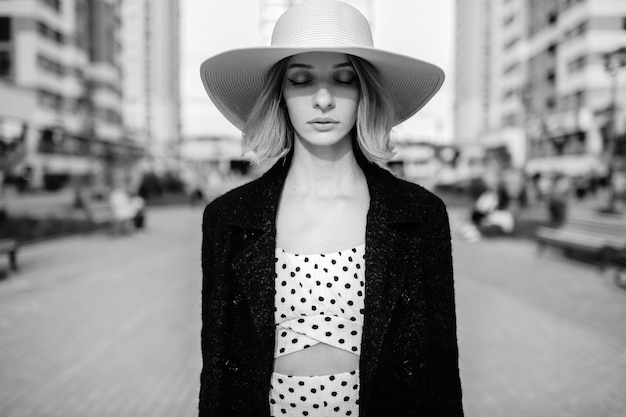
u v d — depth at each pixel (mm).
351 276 1463
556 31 37219
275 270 1479
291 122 1617
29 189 25766
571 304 6270
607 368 4293
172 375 4188
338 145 1564
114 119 54188
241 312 1500
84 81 44594
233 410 1493
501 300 6469
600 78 29922
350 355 1459
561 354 4609
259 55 1482
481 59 87062
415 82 1610
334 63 1470
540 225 13875
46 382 4062
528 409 3611
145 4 95875
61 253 10461
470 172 35938
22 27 38062
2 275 8172
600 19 30016
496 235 12820
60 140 36344
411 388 1461
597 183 21750
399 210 1491
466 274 8109
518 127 44969
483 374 4203
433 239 1529
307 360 1455
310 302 1451
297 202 1562
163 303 6398
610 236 8289
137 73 95438
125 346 4852
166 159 47938
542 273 8148
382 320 1403
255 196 1555
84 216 16391
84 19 48656
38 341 5012
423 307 1483
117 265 9062
